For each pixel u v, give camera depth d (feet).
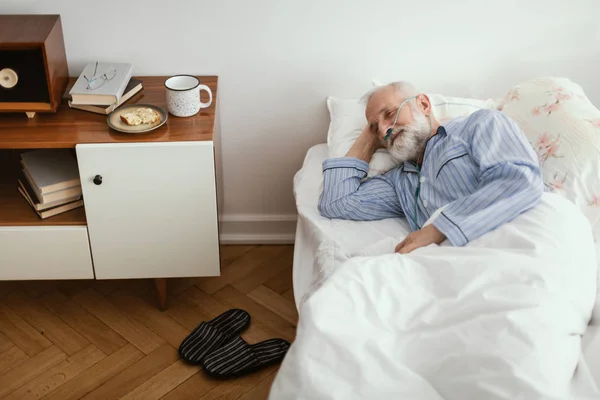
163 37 6.68
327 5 6.63
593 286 4.72
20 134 5.74
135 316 6.66
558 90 6.02
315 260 5.52
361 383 3.93
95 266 6.33
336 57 6.95
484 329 4.14
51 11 6.44
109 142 5.67
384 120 5.87
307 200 6.27
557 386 3.85
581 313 4.49
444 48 7.00
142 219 6.08
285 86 7.06
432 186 5.73
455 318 4.32
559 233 4.76
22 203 6.33
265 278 7.28
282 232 7.85
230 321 6.54
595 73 7.30
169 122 6.05
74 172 6.24
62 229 6.07
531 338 4.00
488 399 3.76
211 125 6.03
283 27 6.72
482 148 5.45
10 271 6.28
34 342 6.30
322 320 4.21
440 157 5.67
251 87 7.03
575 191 5.47
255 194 7.71
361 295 4.42
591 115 5.79
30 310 6.69
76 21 6.51
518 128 5.55
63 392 5.77
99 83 6.21
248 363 6.01
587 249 4.83
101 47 6.69
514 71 7.22
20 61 5.74
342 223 5.89
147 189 5.91
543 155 5.72
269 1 6.55
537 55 7.13
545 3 6.82
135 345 6.31
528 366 3.87
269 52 6.84
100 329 6.48
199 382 5.92
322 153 7.00
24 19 6.18
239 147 7.39
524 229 4.84
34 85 5.87
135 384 5.88
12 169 6.89
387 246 5.35
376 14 6.73
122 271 6.39
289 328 6.60
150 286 7.07
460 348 4.10
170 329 6.52
